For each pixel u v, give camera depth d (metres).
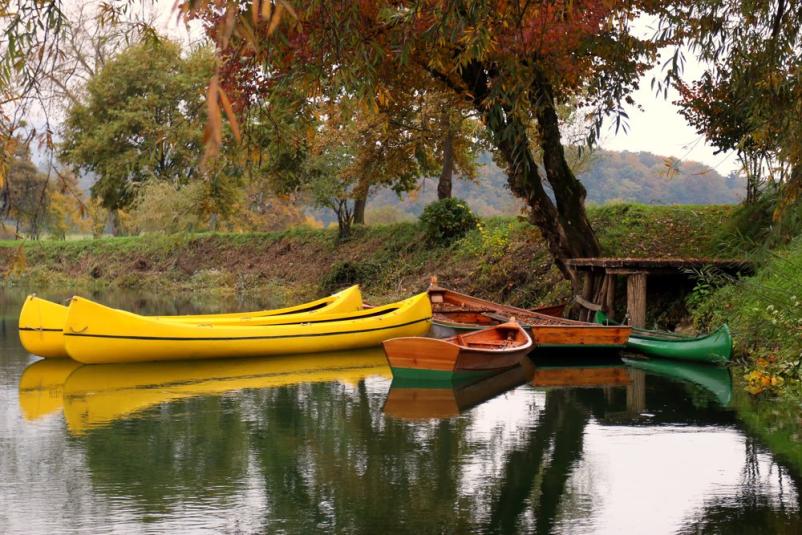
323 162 33.06
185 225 35.66
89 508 7.06
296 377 13.87
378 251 31.95
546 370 14.44
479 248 26.66
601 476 7.97
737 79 10.16
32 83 5.96
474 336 14.93
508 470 8.19
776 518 6.75
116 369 14.70
